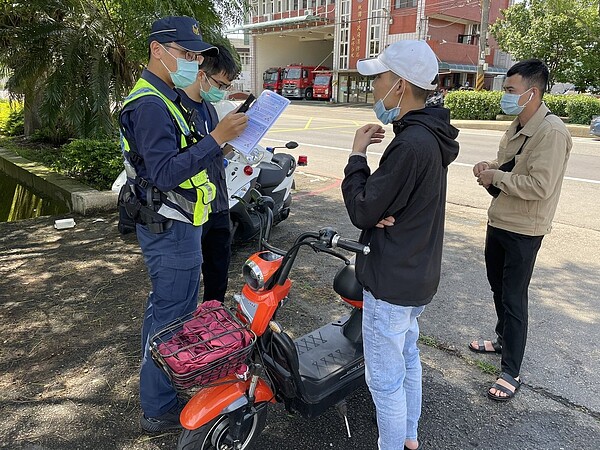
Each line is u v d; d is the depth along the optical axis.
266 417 2.70
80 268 4.77
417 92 2.04
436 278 2.20
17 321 3.77
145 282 4.47
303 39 45.38
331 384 2.57
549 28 21.67
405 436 2.38
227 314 2.34
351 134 15.17
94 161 7.07
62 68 7.92
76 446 2.58
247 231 4.96
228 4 7.09
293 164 5.77
